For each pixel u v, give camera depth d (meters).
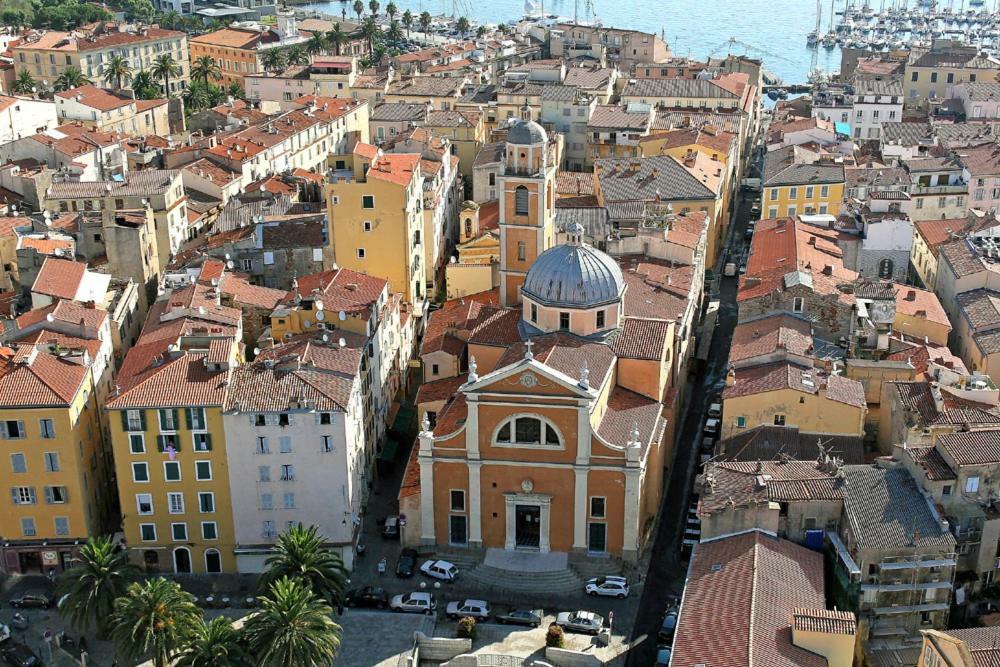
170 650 108.06
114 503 138.50
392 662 112.75
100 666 114.88
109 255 176.25
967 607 113.69
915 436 123.12
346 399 122.62
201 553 127.44
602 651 113.50
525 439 123.50
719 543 112.62
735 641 95.25
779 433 129.62
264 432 121.62
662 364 134.12
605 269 134.38
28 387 122.25
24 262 164.38
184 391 121.50
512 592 123.44
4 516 125.69
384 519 136.62
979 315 158.75
